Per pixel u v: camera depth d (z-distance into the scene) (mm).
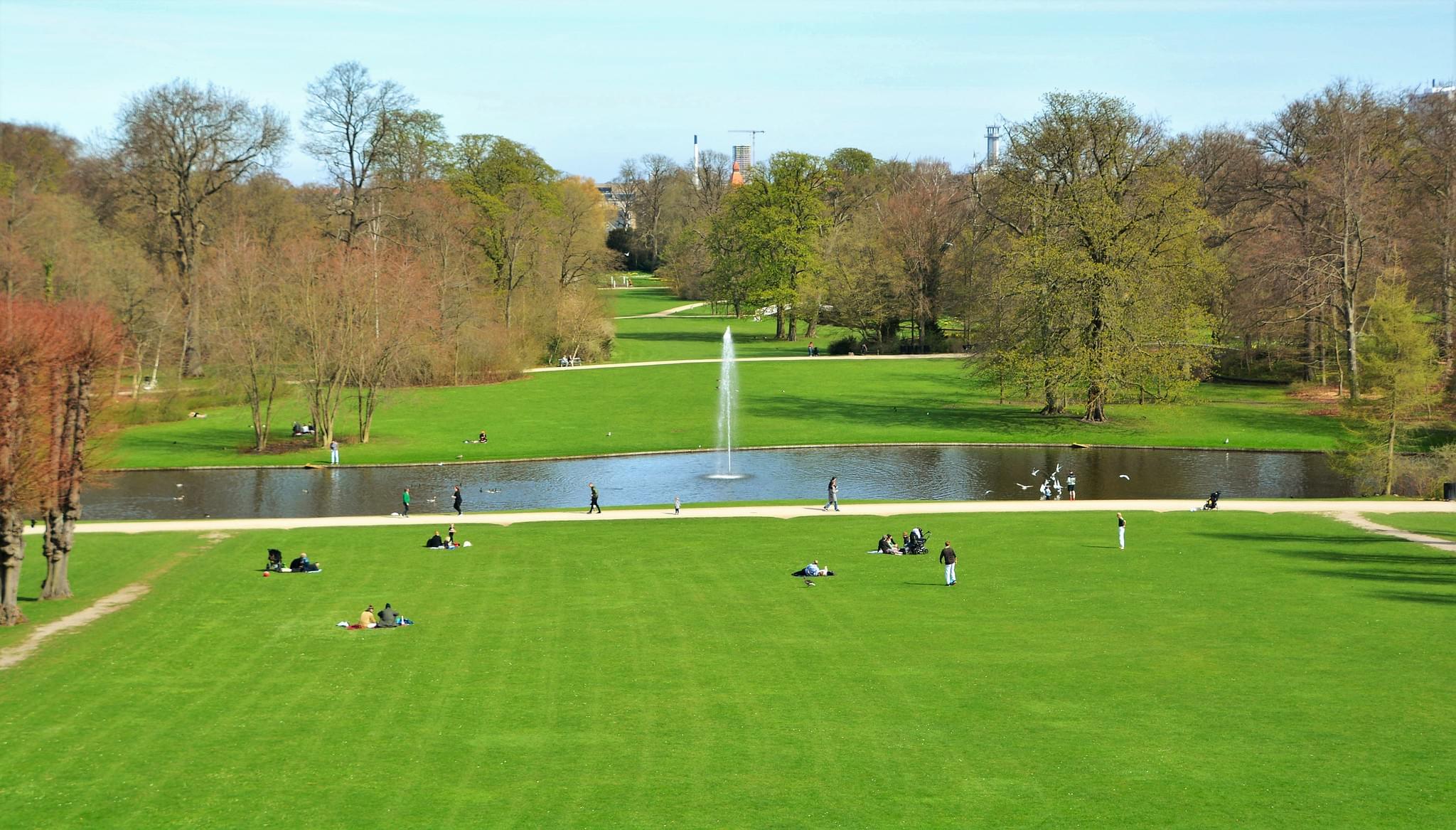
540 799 23516
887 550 49656
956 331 156875
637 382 123250
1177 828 21719
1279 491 70062
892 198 173750
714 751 26109
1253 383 118562
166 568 47594
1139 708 28594
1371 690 29688
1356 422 74875
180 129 110500
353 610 39938
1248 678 30891
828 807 22922
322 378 89125
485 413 103125
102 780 24766
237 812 22984
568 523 58594
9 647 35688
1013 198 98625
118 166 111250
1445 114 115188
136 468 78375
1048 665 32344
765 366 135375
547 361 141125
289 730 27812
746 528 56375
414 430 94500
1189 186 94062
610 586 43406
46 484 40625
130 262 98812
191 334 107188
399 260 101250
